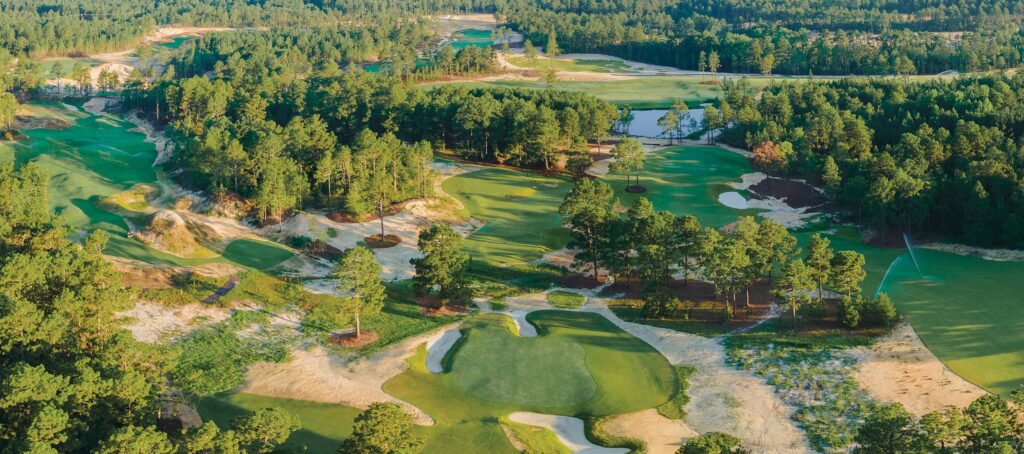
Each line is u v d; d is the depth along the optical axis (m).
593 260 105.81
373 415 57.12
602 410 74.31
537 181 154.12
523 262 113.94
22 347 67.44
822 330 87.50
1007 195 117.69
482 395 76.44
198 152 135.00
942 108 165.00
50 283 79.94
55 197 129.25
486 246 119.69
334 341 86.75
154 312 87.31
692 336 88.56
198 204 130.25
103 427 61.28
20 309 67.44
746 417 72.12
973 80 184.50
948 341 83.12
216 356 81.19
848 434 68.69
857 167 139.88
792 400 74.50
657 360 83.62
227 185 133.38
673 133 198.50
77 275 80.81
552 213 135.62
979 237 113.62
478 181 152.00
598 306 98.88
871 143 156.62
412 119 177.88
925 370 77.88
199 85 190.50
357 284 86.25
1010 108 156.62
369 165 135.38
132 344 68.81
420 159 136.62
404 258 113.62
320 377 78.19
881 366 79.12
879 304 87.38
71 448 57.53
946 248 114.44
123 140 179.50
